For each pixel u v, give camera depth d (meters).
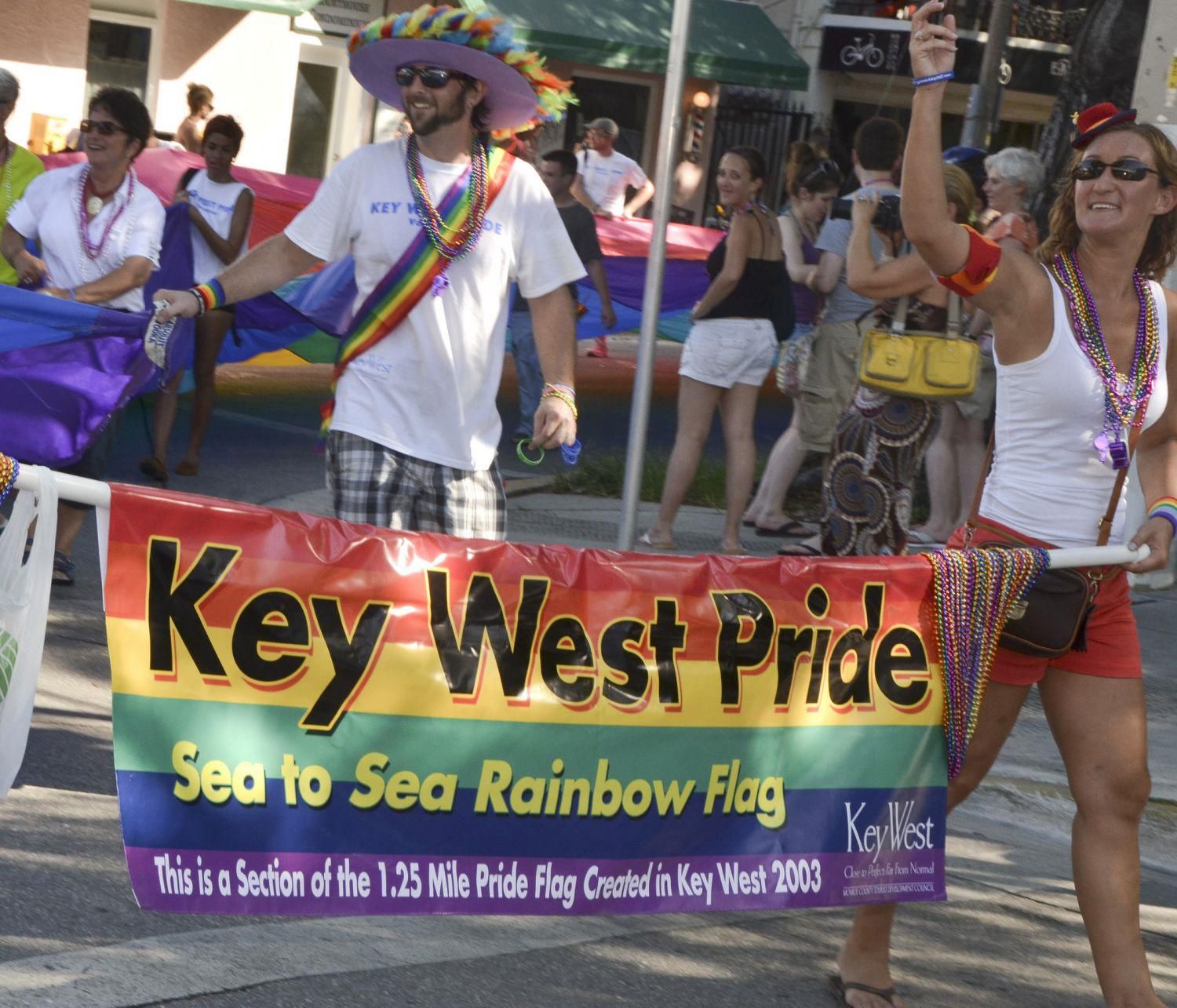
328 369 23.31
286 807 5.32
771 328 13.12
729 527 13.64
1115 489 5.97
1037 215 17.73
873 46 38.16
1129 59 17.67
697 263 18.05
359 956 6.35
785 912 7.33
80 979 5.86
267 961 6.21
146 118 10.61
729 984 6.47
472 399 7.36
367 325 7.26
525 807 5.64
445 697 5.51
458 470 7.37
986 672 6.07
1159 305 5.93
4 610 5.07
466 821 5.56
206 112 24.12
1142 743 6.03
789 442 14.60
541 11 34.50
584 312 16.08
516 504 15.28
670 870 5.84
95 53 30.95
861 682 6.06
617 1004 6.18
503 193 7.29
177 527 5.18
